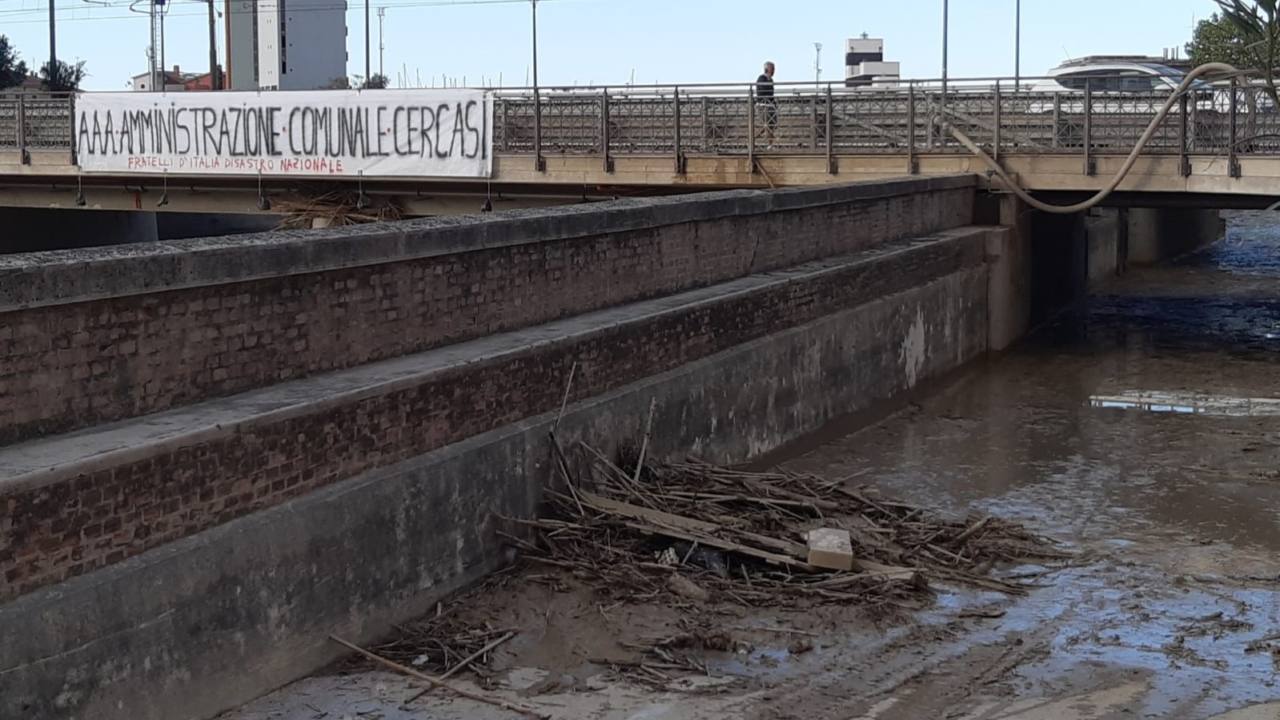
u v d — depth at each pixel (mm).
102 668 7215
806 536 11125
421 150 24672
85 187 29203
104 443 7570
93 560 7293
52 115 28219
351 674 8742
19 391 7512
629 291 13922
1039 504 13906
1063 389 20391
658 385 13031
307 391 9125
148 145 26781
